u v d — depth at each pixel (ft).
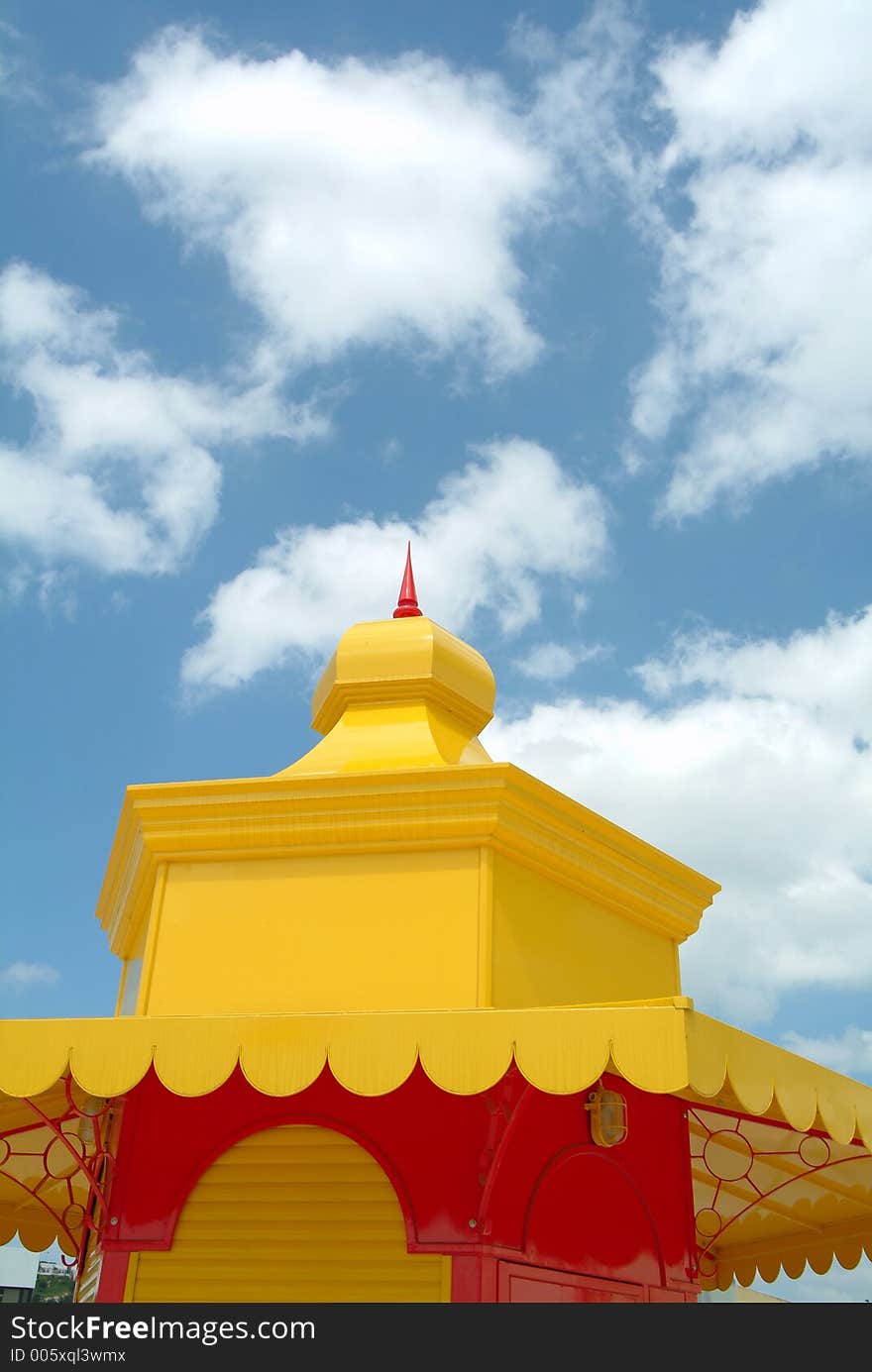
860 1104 20.83
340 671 29.94
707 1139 29.14
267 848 24.53
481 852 23.50
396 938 23.04
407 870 23.68
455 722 30.22
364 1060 17.75
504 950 22.94
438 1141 22.00
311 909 23.72
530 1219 22.12
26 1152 29.30
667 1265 24.90
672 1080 16.87
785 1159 29.09
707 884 28.96
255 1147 22.72
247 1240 21.86
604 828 25.99
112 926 30.35
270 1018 18.28
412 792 23.85
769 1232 35.78
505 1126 21.91
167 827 25.09
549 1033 17.49
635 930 27.50
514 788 23.67
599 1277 23.17
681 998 17.39
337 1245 21.54
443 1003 22.21
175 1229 22.13
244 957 23.57
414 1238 21.20
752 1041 18.71
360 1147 22.31
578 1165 23.75
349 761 27.53
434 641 29.89
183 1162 22.72
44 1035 18.57
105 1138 24.23
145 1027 18.48
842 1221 33.55
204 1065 18.06
